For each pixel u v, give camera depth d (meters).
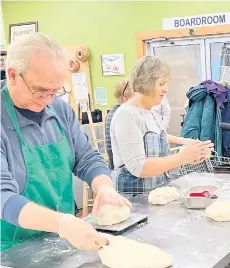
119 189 2.29
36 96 1.53
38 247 1.54
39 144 1.68
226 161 2.87
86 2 5.68
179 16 5.00
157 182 2.31
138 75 2.18
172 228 1.65
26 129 1.66
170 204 1.97
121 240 1.44
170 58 5.21
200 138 3.87
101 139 4.99
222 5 4.71
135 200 2.05
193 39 5.00
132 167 2.10
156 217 1.79
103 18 5.59
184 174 2.54
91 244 1.36
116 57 5.58
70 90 5.88
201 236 1.56
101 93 5.79
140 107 2.25
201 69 5.01
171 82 5.22
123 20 5.45
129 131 2.13
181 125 4.91
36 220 1.38
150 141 2.22
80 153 1.86
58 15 5.91
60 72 1.50
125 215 1.69
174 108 5.25
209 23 4.81
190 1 4.89
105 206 1.68
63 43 5.94
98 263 1.38
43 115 1.72
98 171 1.81
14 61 1.49
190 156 2.07
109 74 5.68
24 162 1.62
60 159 1.74
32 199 1.63
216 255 1.38
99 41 5.68
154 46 5.29
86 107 5.12
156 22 5.19
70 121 1.86
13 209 1.41
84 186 4.06
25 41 1.49
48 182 1.68
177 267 1.31
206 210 1.78
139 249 1.39
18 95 1.58
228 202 1.83
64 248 1.52
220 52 4.86
